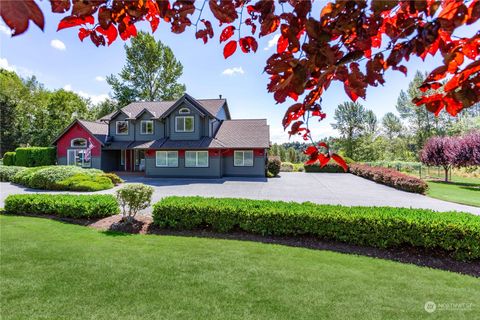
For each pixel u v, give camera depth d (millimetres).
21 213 8180
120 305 3389
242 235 6355
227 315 3209
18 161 23031
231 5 1357
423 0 970
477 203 11102
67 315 3172
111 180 16094
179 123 20516
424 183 13938
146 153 20375
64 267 4461
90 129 22016
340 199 12156
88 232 6535
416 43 1098
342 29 1135
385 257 5176
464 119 27719
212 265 4629
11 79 36312
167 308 3340
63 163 22250
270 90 1376
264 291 3771
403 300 3586
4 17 636
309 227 6004
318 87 1344
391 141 43750
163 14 1420
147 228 6863
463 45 1127
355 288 3893
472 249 4961
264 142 20156
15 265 4516
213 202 6988
